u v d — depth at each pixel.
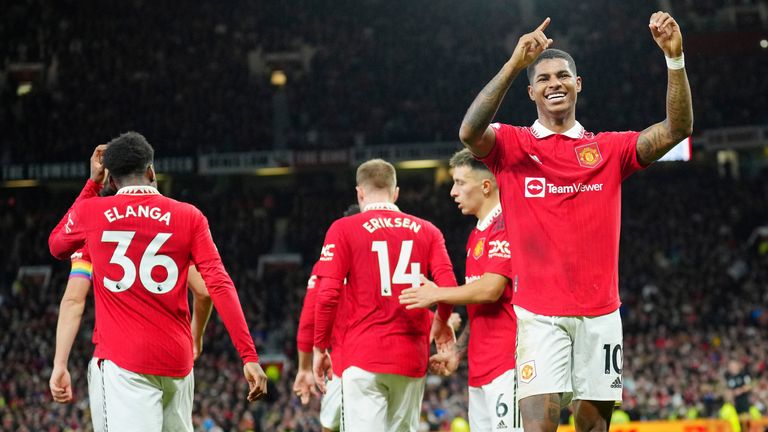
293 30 40.59
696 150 34.12
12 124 35.81
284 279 31.22
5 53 39.03
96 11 40.41
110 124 36.12
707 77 35.97
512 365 4.98
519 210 4.09
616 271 4.07
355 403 5.11
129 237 4.30
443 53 38.44
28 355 25.62
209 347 25.09
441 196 35.44
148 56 38.59
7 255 34.00
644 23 38.78
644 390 19.22
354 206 6.70
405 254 5.21
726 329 24.12
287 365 24.44
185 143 35.50
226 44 39.53
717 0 38.41
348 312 5.22
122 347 4.23
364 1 41.22
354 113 36.53
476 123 3.99
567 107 4.08
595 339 3.98
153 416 4.25
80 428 19.31
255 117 36.28
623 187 34.88
